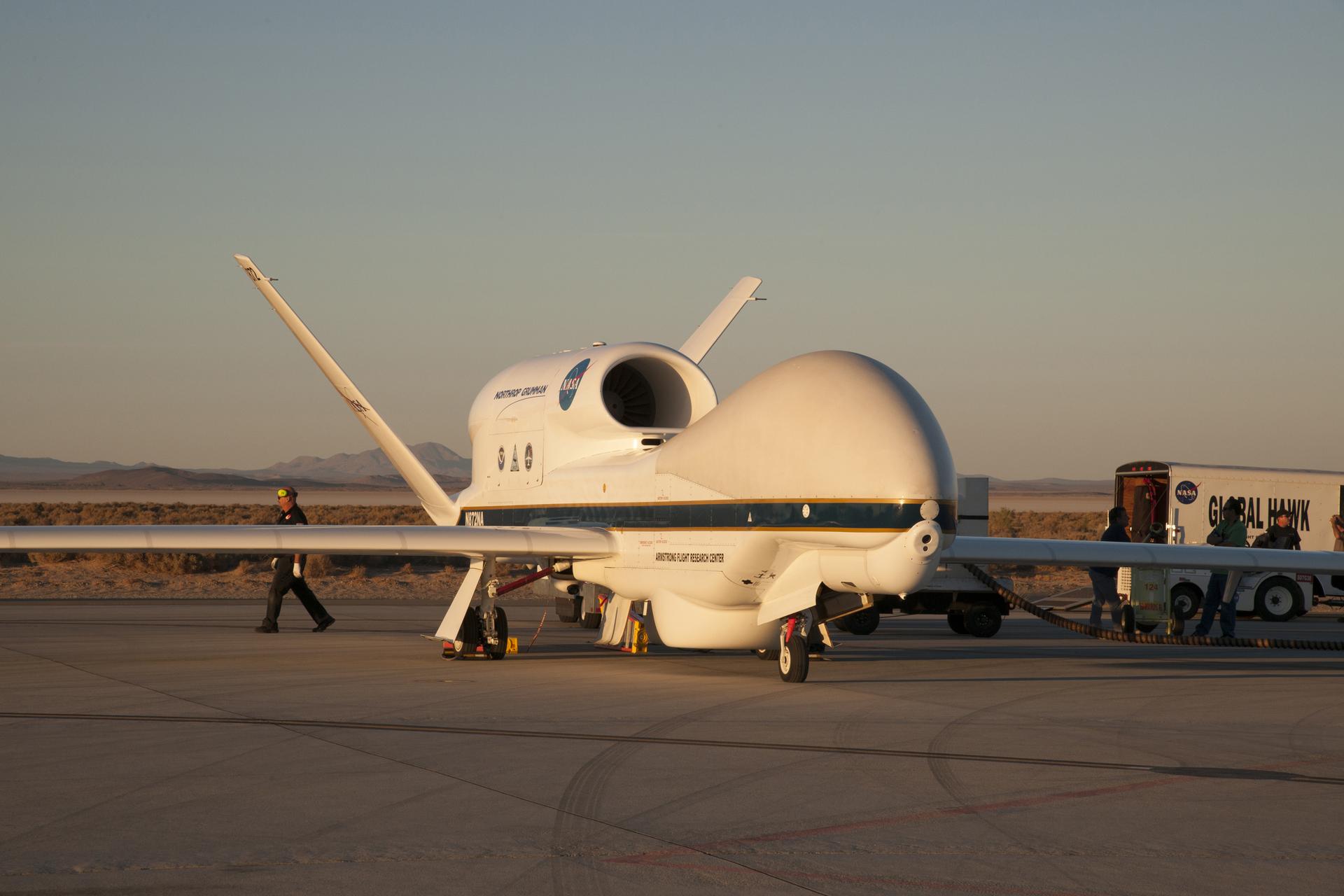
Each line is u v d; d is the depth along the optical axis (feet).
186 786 40.57
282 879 30.37
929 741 50.11
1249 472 150.10
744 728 52.65
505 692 63.31
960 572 104.83
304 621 110.22
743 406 69.10
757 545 66.64
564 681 68.18
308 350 102.83
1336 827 36.52
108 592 148.77
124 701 59.11
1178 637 84.48
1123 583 105.81
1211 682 72.38
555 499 86.53
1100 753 47.85
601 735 50.57
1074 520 432.25
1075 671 77.71
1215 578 101.14
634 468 77.41
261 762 44.68
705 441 71.00
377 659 79.15
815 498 63.31
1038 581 186.91
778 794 40.11
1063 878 31.19
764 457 66.44
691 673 72.43
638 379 89.20
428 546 73.10
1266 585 140.46
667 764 44.80
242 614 116.57
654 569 74.38
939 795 40.16
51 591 148.36
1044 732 52.65
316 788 40.37
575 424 86.89
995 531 339.57
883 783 41.83
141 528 72.54
